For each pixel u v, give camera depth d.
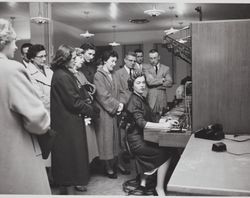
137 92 2.87
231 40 2.25
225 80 2.28
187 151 1.79
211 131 2.09
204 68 2.32
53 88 2.64
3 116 1.56
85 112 2.69
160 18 7.79
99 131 3.54
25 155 1.61
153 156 2.72
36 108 1.56
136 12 6.91
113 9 6.52
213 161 1.59
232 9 6.50
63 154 2.63
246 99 2.25
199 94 2.34
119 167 3.79
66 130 2.62
